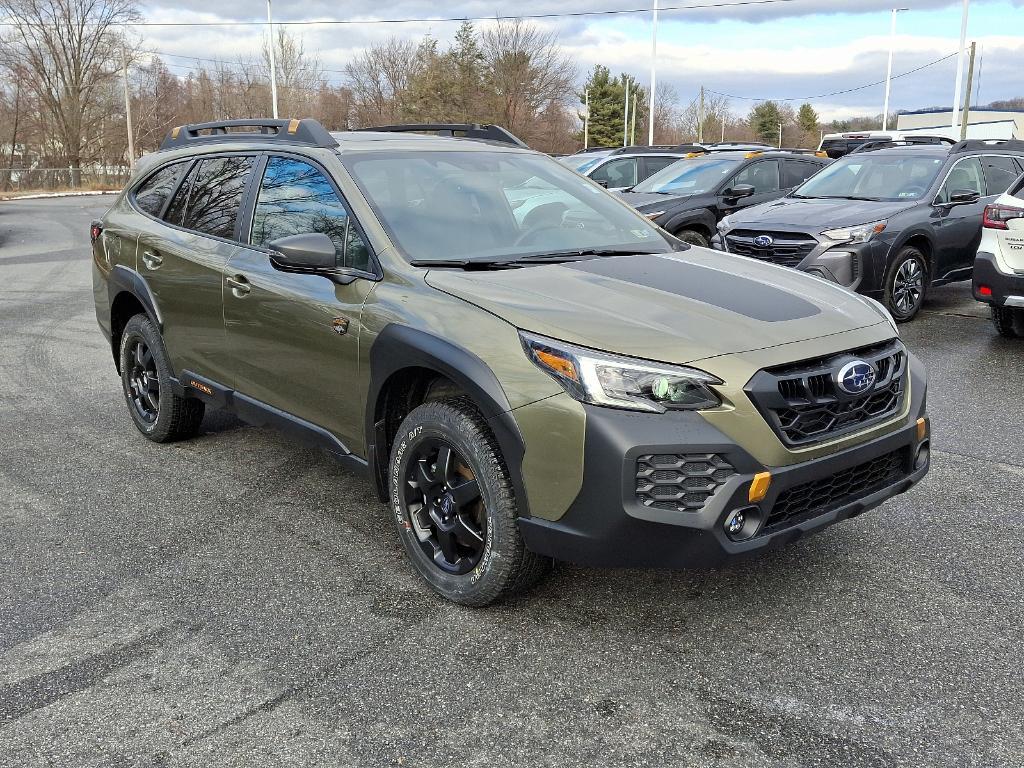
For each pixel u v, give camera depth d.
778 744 2.54
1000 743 2.53
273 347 4.02
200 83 72.06
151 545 3.92
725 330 3.02
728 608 3.31
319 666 2.96
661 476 2.79
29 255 16.52
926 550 3.77
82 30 58.25
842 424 3.05
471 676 2.89
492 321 3.10
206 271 4.40
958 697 2.75
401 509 3.51
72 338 8.47
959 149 9.61
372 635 3.16
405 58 64.31
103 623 3.26
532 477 2.93
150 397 5.30
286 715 2.70
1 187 54.38
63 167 60.03
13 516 4.25
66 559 3.79
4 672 2.95
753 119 107.81
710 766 2.45
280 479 4.71
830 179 10.05
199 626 3.23
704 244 11.25
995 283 7.43
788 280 3.66
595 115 80.69
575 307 3.11
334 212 3.85
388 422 3.58
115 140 63.50
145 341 5.07
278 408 4.12
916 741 2.54
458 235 3.78
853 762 2.46
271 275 4.00
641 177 14.07
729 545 2.81
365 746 2.55
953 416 5.68
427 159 4.18
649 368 2.81
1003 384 6.43
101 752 2.54
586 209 4.33
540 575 3.22
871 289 8.45
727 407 2.80
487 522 3.15
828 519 3.04
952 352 7.48
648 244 4.15
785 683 2.84
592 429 2.79
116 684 2.88
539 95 57.19
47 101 58.47
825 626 3.18
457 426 3.15
